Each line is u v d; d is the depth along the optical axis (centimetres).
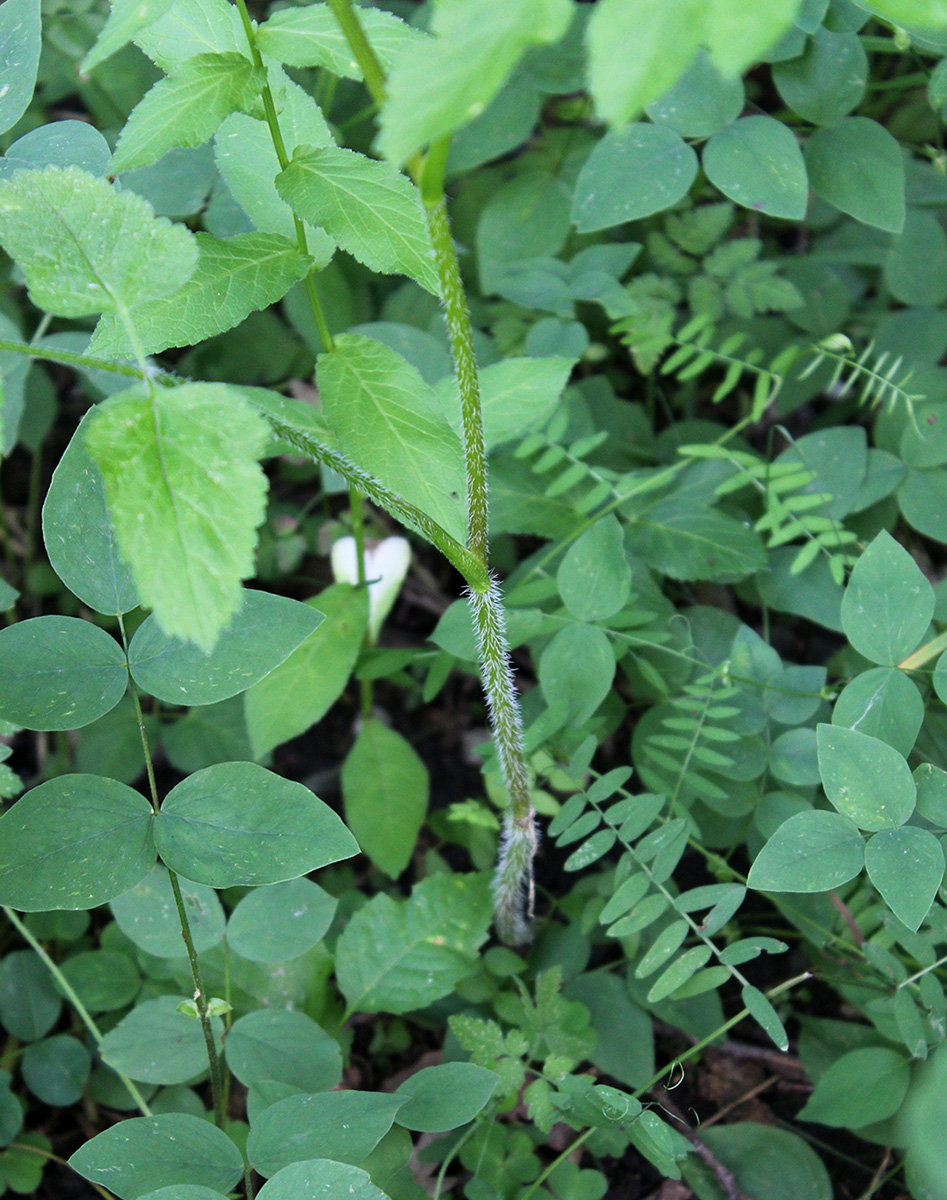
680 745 81
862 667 87
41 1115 86
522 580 89
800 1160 79
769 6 50
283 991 82
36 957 85
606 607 81
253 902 78
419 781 89
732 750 83
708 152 83
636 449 98
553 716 80
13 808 69
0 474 110
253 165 76
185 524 60
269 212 76
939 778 73
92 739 93
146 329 71
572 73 94
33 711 69
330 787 97
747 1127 80
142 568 60
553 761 83
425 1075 72
